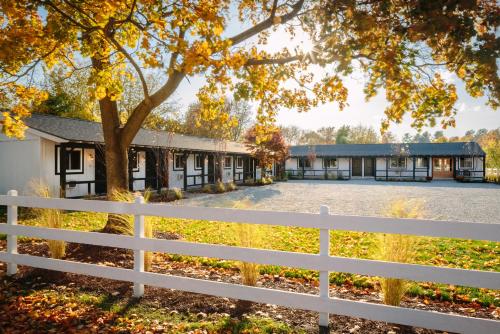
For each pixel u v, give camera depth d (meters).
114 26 5.49
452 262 6.35
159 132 24.72
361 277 5.25
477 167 35.91
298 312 3.98
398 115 4.69
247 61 5.49
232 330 3.54
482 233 2.98
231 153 27.33
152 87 33.59
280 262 3.67
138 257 4.35
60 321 3.76
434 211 13.78
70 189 16.34
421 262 6.34
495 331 2.94
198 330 3.52
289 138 80.44
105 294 4.48
